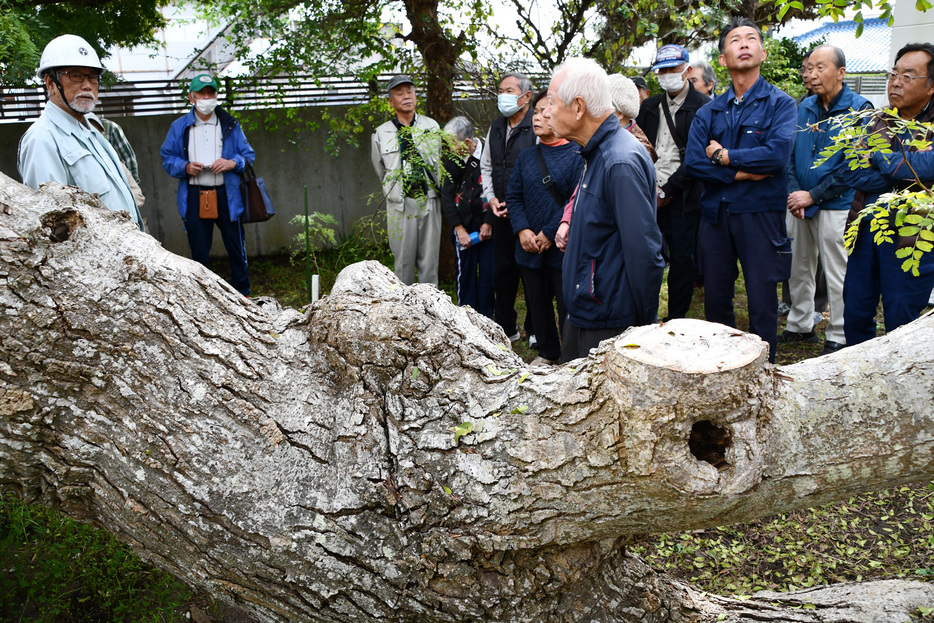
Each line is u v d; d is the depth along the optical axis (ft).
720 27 20.35
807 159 16.97
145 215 28.35
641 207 10.12
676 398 5.61
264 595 7.01
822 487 6.09
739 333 6.08
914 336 6.13
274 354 7.51
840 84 16.26
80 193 7.69
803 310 18.42
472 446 6.77
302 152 29.58
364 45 26.05
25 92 25.57
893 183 12.71
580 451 6.33
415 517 6.77
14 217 7.07
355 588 6.79
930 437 5.83
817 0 8.62
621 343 6.09
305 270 26.58
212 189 21.08
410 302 7.59
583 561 7.18
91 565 10.60
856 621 7.70
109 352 6.97
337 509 6.77
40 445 6.97
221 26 29.86
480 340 7.59
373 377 7.20
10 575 10.72
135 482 6.84
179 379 7.04
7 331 6.79
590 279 10.89
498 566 7.01
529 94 17.31
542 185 15.14
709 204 14.97
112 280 7.18
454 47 23.54
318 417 7.18
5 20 16.21
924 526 11.03
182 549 6.96
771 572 10.34
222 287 7.82
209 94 20.61
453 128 19.02
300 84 26.30
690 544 11.08
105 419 6.94
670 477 5.85
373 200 30.60
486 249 19.30
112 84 25.48
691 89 17.87
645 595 7.80
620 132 10.50
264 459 6.94
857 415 5.92
